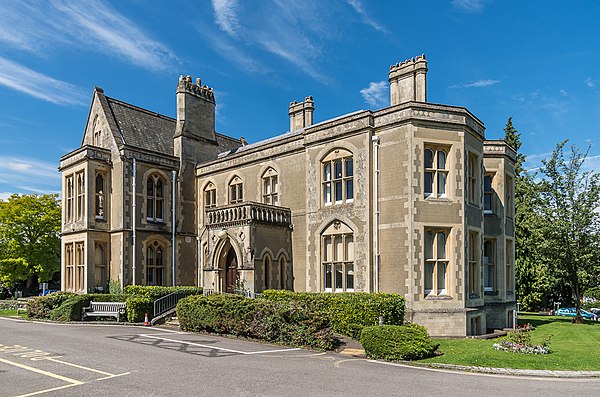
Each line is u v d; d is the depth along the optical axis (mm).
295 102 28266
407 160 18453
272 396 8680
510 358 12703
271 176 24172
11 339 15578
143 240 25391
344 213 20219
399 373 10930
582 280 24922
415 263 18000
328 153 21234
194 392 8867
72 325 20094
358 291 19312
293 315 14961
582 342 17422
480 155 20703
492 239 23203
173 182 27078
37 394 8664
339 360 12484
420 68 21125
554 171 26016
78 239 25203
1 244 39750
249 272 20438
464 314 18203
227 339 15891
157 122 29750
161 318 20797
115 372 10516
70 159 26203
